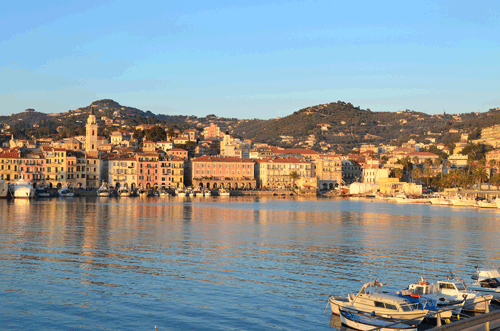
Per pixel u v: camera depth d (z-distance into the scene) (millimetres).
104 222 126000
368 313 46562
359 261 76438
